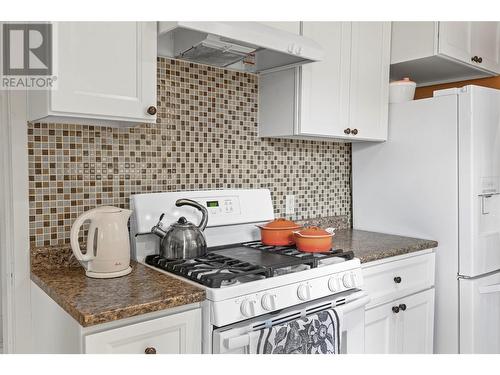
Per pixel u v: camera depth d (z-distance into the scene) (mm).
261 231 2049
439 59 2338
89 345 1158
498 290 2219
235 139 2211
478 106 2180
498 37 2621
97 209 1527
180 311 1341
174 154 1990
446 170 2258
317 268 1654
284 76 2137
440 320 2311
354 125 2291
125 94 1504
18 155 1587
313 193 2586
